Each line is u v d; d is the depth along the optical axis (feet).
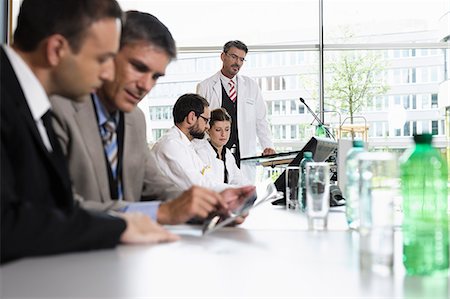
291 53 18.61
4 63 2.95
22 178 2.83
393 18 18.15
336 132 15.87
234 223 4.25
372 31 18.25
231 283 2.28
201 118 8.82
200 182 8.13
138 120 5.17
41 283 2.26
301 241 3.40
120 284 2.26
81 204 3.91
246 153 14.01
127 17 4.28
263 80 18.79
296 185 6.15
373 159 2.99
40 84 3.22
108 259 2.73
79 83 3.28
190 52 18.71
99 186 4.53
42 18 3.07
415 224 2.48
